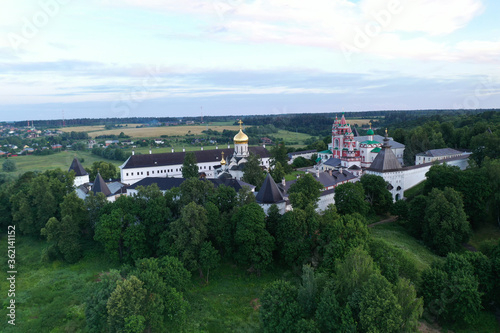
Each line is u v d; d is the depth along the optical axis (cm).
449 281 6169
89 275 8456
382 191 11294
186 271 7200
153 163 16888
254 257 7750
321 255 7500
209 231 8388
